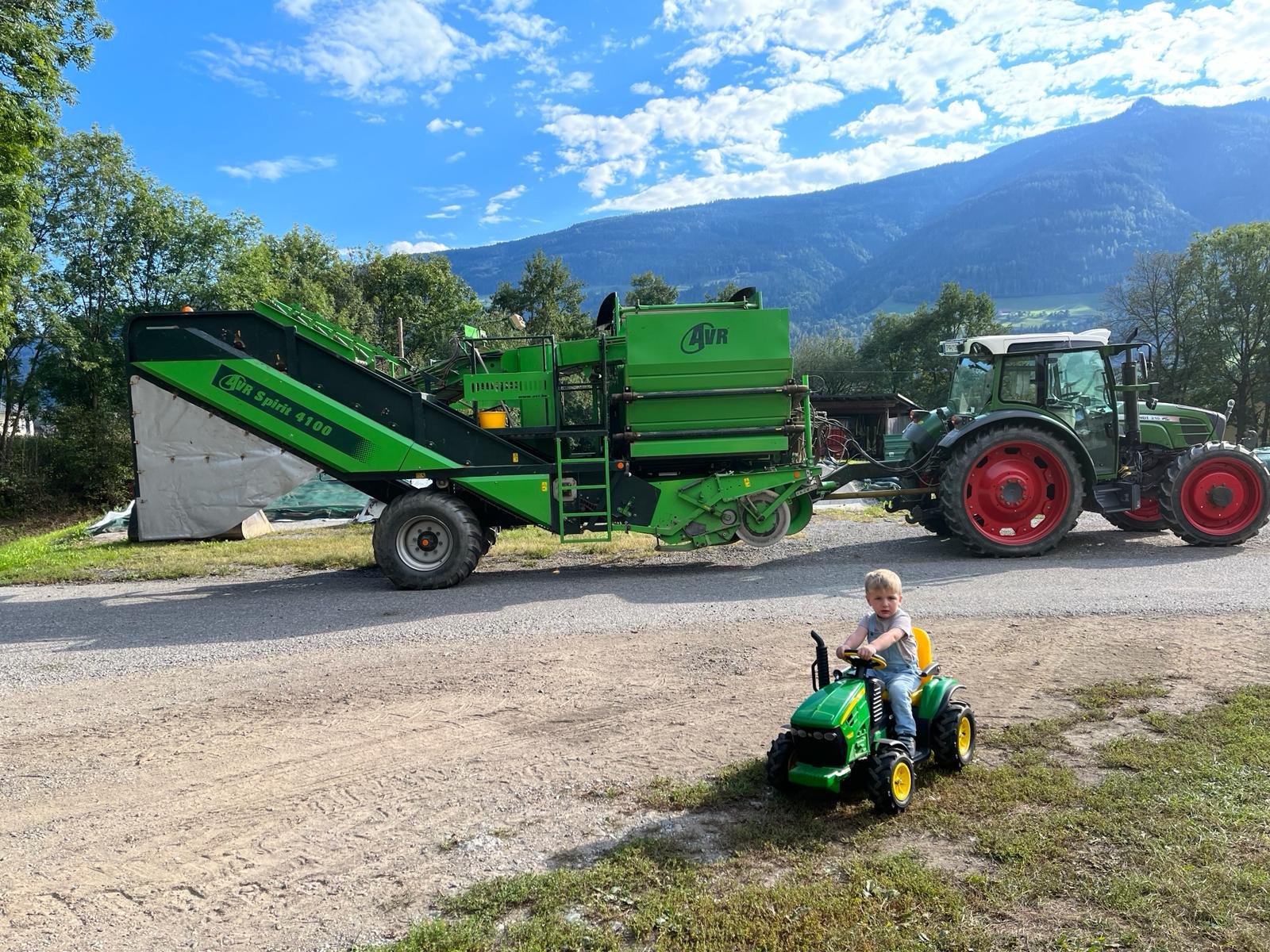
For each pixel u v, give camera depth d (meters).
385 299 49.84
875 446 32.84
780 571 9.76
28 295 28.89
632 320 9.50
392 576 9.45
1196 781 3.80
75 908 3.29
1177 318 46.72
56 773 4.63
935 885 3.05
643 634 7.04
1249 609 6.88
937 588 8.31
